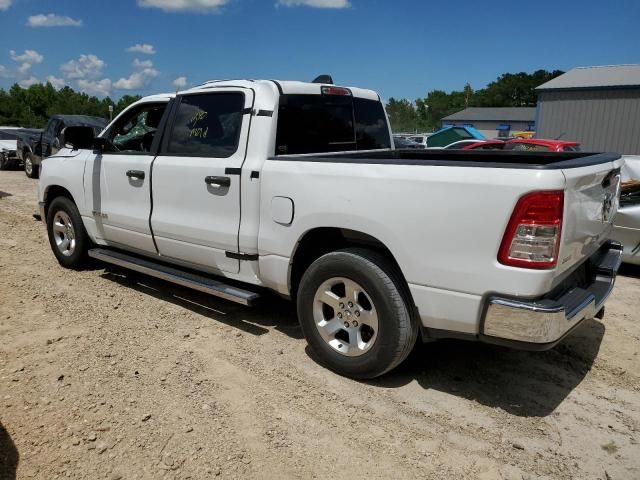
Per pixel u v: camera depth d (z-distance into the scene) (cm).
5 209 1045
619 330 479
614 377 393
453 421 334
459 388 373
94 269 629
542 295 303
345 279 367
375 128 535
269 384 372
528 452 306
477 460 298
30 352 410
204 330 461
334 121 481
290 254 396
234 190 422
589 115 2141
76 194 581
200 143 459
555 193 290
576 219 315
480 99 11162
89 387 360
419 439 315
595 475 288
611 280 386
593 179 332
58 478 274
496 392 369
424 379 384
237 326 471
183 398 351
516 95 11056
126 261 528
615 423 335
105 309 504
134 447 300
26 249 724
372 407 347
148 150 527
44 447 297
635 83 2027
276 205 398
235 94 438
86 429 314
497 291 306
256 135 418
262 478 279
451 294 321
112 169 528
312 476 282
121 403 343
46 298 528
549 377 391
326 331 385
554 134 2233
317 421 330
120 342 432
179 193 465
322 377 384
